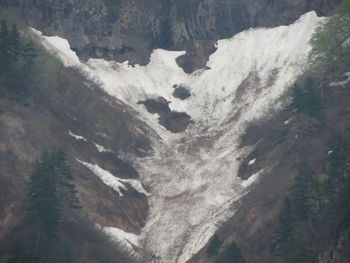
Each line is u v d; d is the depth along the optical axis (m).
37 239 158.25
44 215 158.75
